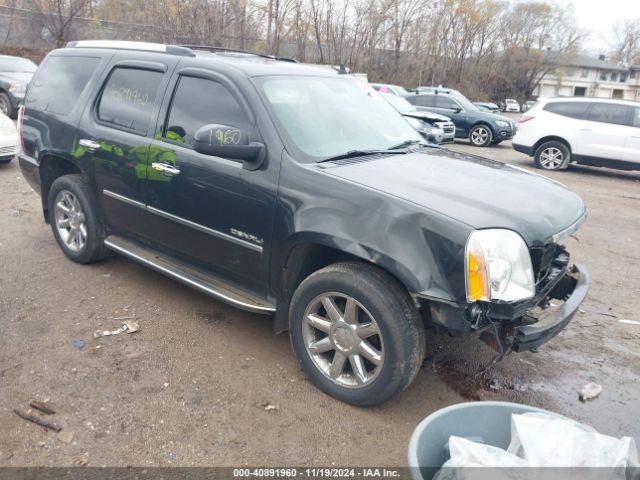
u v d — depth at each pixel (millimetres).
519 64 64062
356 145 3740
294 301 3326
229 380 3422
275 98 3600
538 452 1988
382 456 2863
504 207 3025
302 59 26422
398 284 2977
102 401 3156
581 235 7262
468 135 17828
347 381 3213
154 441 2875
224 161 3547
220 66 3791
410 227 2848
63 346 3686
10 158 8875
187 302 4418
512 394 3500
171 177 3838
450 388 3514
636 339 4328
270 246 3355
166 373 3453
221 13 21312
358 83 4574
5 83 14898
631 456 2002
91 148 4461
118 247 4457
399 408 3262
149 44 4449
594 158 12281
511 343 2934
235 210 3490
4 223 6137
